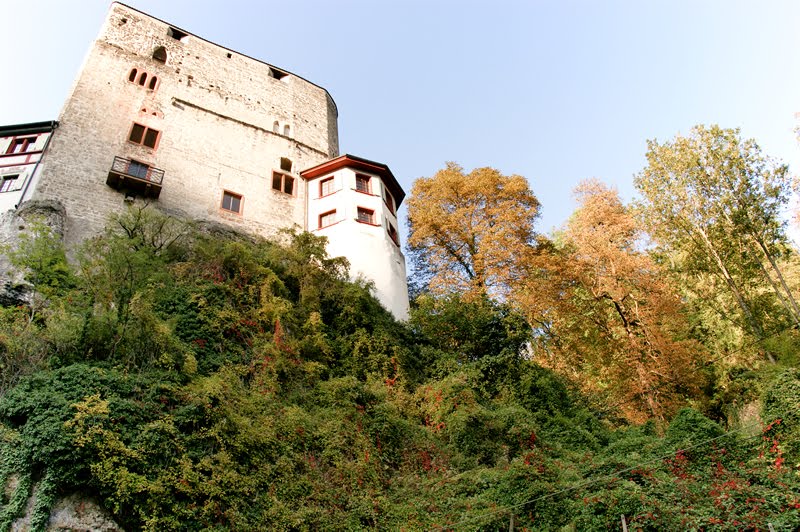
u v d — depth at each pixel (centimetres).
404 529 1198
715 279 2170
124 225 1930
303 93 3722
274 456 1301
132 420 1177
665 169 2202
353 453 1416
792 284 2081
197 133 2927
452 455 1541
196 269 1891
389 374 1914
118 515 1056
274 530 1131
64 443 1071
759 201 1997
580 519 1098
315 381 1683
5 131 2436
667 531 992
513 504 1208
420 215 2764
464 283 2533
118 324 1417
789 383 1379
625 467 1271
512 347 2158
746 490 1055
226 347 1656
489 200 2770
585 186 2467
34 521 1007
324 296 2142
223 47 3534
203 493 1129
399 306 2527
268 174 3031
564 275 2205
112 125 2644
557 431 1758
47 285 1614
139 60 3025
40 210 2034
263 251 2312
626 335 2077
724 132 2133
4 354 1307
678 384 1984
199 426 1245
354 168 3031
